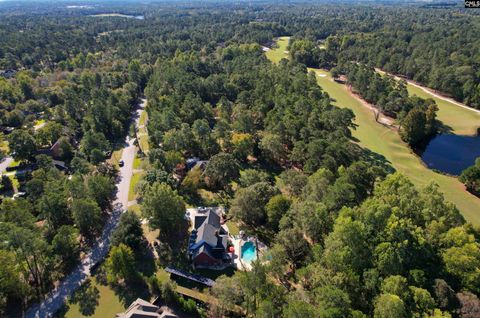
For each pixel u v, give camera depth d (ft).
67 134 407.23
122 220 240.32
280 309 170.81
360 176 269.85
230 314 195.93
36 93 519.19
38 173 299.58
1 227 219.82
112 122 423.23
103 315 198.70
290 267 220.02
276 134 358.23
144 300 203.00
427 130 416.67
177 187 305.12
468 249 178.29
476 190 304.91
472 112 504.43
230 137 371.56
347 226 190.70
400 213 202.69
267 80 498.69
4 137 407.64
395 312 153.48
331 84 603.26
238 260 233.35
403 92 493.77
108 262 215.10
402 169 346.13
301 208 226.17
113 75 581.12
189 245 242.17
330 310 155.12
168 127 388.78
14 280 202.49
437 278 173.88
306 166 301.84
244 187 284.20
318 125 370.53
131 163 364.58
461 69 561.43
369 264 185.47
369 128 436.76
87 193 272.10
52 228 251.39
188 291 210.18
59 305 205.46
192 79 515.50
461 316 158.10
